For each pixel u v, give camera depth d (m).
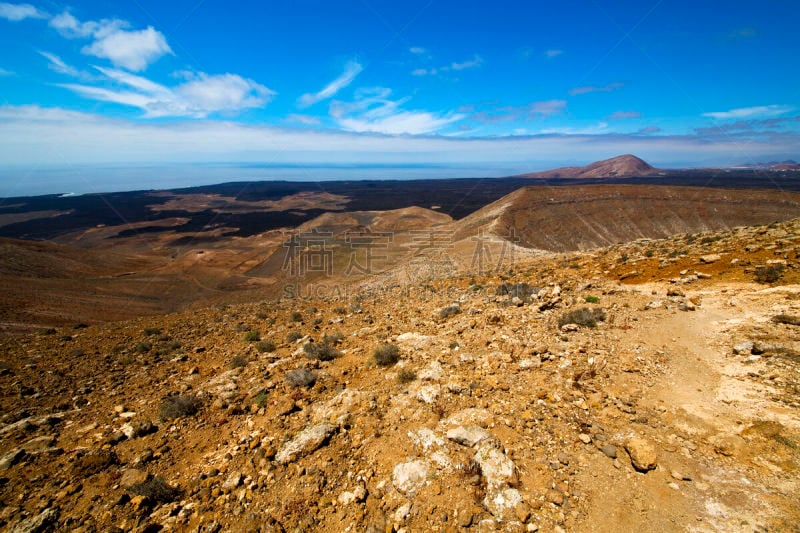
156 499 4.49
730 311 7.85
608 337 7.55
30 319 31.28
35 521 4.14
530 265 21.44
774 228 13.87
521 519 3.65
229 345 11.62
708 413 4.91
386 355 7.90
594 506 3.77
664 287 10.20
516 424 5.01
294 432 5.50
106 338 13.52
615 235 95.19
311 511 4.11
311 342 10.21
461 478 4.16
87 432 6.21
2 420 6.70
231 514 4.19
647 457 4.14
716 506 3.62
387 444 4.96
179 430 6.09
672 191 111.69
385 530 3.76
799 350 5.78
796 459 3.93
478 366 6.88
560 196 108.00
